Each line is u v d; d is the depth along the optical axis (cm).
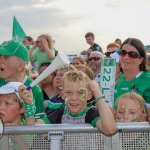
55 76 445
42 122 271
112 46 681
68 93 252
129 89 358
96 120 222
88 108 252
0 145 218
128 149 218
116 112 288
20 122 267
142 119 282
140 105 282
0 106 257
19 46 318
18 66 319
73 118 255
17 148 219
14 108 257
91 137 218
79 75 254
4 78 322
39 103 323
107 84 340
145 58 362
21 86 246
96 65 594
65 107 267
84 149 218
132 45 354
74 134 217
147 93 350
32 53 678
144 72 361
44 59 669
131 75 362
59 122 270
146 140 218
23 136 219
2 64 316
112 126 215
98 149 219
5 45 318
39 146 219
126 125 217
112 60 339
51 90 481
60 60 239
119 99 288
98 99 234
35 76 519
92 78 446
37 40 677
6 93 253
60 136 215
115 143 218
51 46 680
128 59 356
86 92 251
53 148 215
